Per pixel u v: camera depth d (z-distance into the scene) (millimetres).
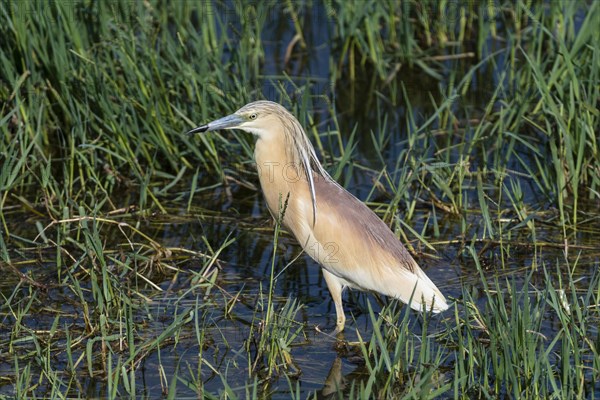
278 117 10594
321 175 10867
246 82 14039
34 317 10336
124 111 13148
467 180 13445
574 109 12625
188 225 12617
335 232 10445
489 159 13938
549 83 13109
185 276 11359
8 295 10812
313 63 17016
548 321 10023
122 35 13609
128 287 10664
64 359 9531
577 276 11039
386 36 17656
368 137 14977
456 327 9617
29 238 12148
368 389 8109
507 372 8461
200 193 13406
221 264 11656
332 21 17266
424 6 17094
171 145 13609
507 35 17266
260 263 11734
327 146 14539
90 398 8883
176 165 13531
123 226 12484
